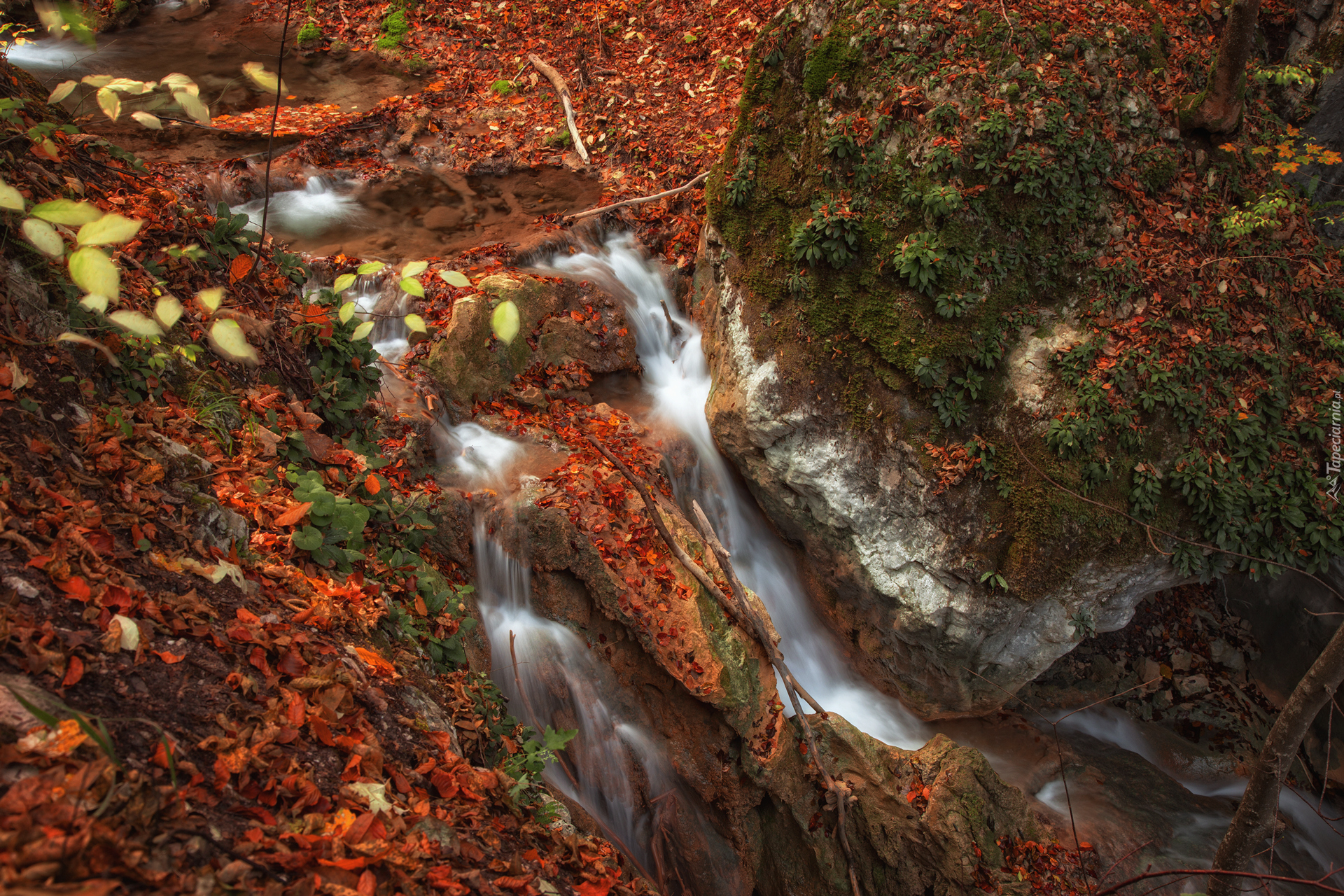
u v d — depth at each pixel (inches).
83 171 192.7
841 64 279.1
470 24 505.4
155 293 177.6
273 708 114.4
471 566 237.3
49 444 126.4
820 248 275.7
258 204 354.0
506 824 135.6
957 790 244.2
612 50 486.6
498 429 281.4
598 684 239.6
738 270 304.8
